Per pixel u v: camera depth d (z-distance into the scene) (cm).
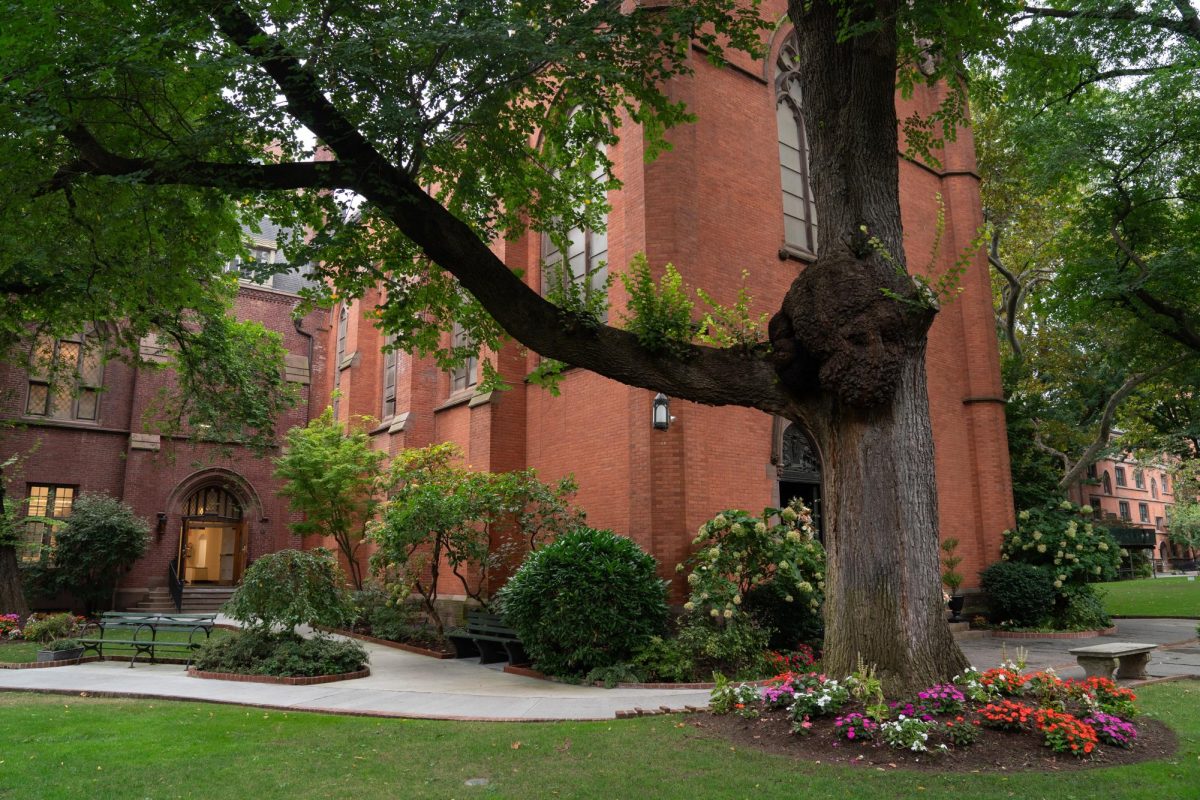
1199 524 5831
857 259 766
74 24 675
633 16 861
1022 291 2752
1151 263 1706
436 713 863
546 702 922
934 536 758
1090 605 1723
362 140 785
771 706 746
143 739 734
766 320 1443
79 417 2420
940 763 596
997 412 1847
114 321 1388
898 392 766
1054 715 641
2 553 1869
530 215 1171
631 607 1098
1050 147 1694
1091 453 2247
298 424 2828
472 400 1684
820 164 827
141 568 2416
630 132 1401
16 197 838
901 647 719
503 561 1522
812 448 1527
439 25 723
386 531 1510
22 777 602
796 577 1157
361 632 1778
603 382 1435
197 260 1195
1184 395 2503
